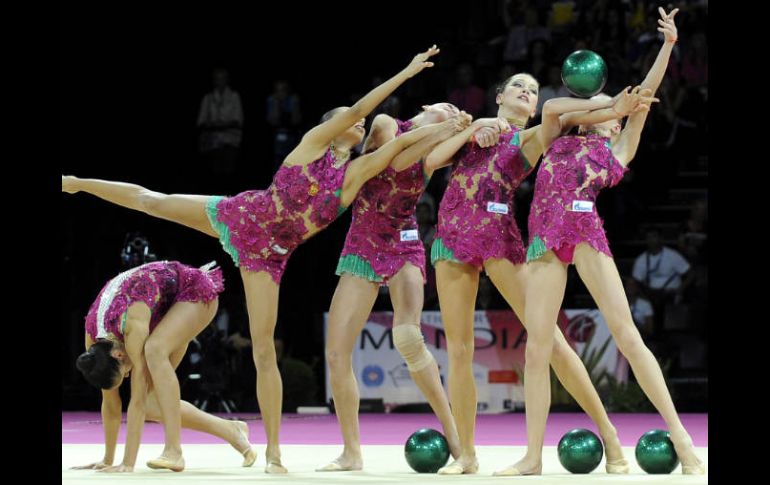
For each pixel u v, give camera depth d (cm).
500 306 2130
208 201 1028
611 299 942
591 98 961
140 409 1005
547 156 968
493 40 2731
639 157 2512
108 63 2680
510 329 1991
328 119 1030
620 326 942
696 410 2039
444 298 990
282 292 2445
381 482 862
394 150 988
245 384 2100
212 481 885
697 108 2497
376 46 2806
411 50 2802
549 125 962
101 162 2652
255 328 1007
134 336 1001
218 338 1970
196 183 2662
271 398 998
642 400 1970
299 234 1005
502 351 1994
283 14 2792
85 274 2378
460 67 2514
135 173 2667
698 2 2555
